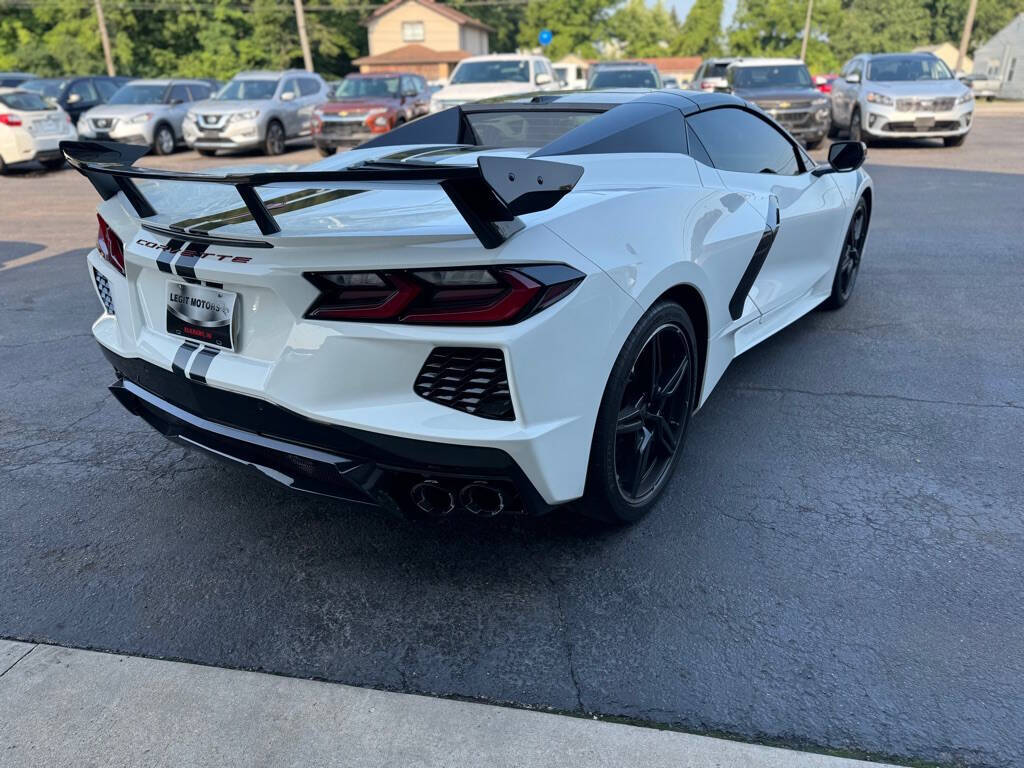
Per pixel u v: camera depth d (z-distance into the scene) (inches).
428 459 76.1
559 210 82.6
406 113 564.7
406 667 77.3
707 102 130.8
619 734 68.4
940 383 141.9
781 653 77.3
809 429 125.2
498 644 80.1
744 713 70.3
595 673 75.7
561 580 89.7
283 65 1770.4
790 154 152.6
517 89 517.3
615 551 94.7
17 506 108.7
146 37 1706.4
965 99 488.7
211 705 72.9
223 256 79.8
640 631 81.2
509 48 2687.0
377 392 76.1
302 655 79.3
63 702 73.4
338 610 86.0
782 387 142.2
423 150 127.0
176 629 83.4
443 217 82.4
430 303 73.5
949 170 406.6
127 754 67.6
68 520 105.0
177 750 67.9
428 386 75.5
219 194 108.1
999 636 78.5
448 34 1979.6
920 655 76.4
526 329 73.0
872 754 65.6
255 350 80.8
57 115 549.6
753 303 129.3
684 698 72.2
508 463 75.7
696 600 85.5
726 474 111.7
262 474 86.4
